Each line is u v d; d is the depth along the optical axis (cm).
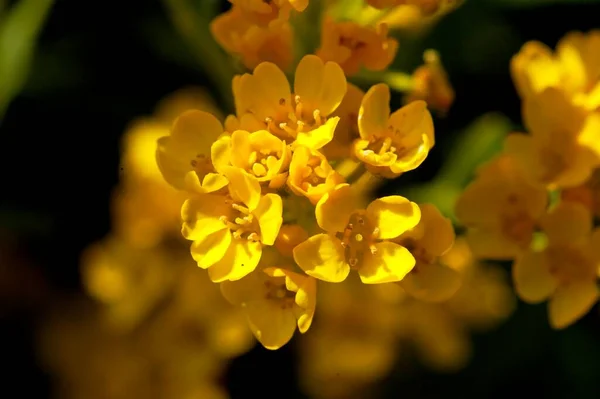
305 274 15
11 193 18
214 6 17
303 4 15
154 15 18
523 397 18
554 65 17
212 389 18
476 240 16
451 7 16
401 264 14
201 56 17
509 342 18
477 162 18
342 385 18
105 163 18
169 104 18
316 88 15
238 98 15
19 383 18
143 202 18
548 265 16
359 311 18
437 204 17
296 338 18
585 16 18
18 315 18
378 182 16
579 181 16
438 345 18
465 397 18
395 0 15
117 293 18
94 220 18
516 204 16
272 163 14
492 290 18
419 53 18
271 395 18
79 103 18
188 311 18
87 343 19
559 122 16
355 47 15
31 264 18
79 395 18
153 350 18
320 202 14
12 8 17
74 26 18
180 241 18
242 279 15
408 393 18
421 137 15
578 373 18
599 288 16
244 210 14
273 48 15
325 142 14
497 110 18
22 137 18
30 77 18
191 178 14
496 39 18
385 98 15
